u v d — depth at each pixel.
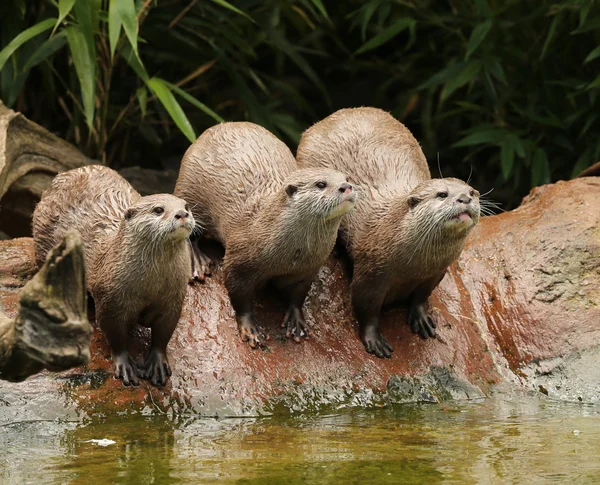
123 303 11.30
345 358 12.51
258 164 13.07
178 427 10.93
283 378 12.04
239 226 12.54
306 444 10.18
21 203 17.39
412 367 12.62
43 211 12.57
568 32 20.28
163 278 11.22
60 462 9.53
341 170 13.88
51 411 11.10
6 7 18.73
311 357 12.39
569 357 12.82
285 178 13.02
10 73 18.38
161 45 19.89
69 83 20.47
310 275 12.48
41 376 11.40
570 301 13.31
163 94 16.73
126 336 11.68
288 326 12.67
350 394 12.11
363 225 13.07
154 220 10.88
